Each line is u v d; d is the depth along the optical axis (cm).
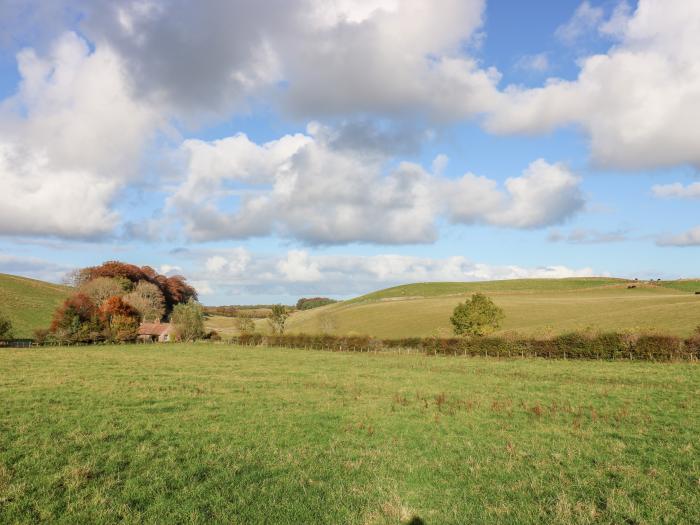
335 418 1808
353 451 1341
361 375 3353
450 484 1075
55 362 4012
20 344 7244
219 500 956
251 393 2411
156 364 4012
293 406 2044
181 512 896
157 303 12638
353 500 971
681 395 2312
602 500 979
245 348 6862
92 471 1116
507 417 1838
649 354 4097
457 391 2552
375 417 1819
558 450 1359
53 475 1071
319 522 864
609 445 1408
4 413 1753
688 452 1316
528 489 1045
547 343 4744
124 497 968
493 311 5853
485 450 1361
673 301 7988
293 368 3853
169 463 1195
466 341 5381
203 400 2156
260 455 1290
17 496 948
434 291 13788
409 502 967
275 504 943
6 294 10881
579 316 7781
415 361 4631
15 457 1211
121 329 8081
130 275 13362
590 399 2248
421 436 1525
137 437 1454
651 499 973
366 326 9406
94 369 3450
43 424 1589
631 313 6881
